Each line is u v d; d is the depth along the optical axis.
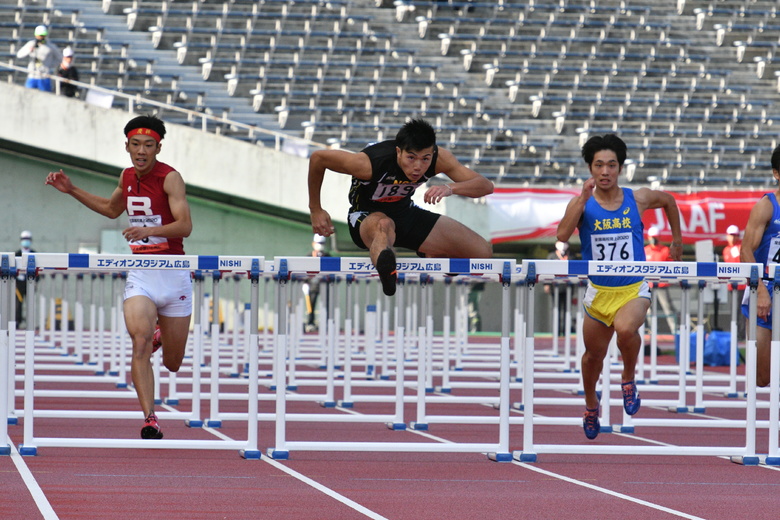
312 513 15.14
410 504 16.11
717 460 22.22
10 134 69.06
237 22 80.81
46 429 25.44
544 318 73.81
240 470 19.20
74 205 72.38
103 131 69.00
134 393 30.69
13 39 76.31
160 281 21.62
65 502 15.53
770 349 22.20
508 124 78.31
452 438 25.36
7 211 71.81
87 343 58.91
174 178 21.19
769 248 22.12
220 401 33.72
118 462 19.91
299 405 32.91
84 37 77.88
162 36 79.25
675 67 84.38
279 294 20.56
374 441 24.44
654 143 78.62
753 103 81.50
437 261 20.16
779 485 18.78
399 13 85.56
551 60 83.06
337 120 76.38
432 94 79.88
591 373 22.55
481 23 85.44
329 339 32.12
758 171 77.62
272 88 77.69
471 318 73.81
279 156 69.38
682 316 33.25
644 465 21.33
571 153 76.75
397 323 27.09
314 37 81.31
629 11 88.12
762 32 87.69
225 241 72.69
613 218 21.56
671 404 35.34
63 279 47.62
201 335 26.34
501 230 67.50
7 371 20.41
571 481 18.91
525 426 21.39
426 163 19.05
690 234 68.38
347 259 20.02
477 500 16.64
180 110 69.00
